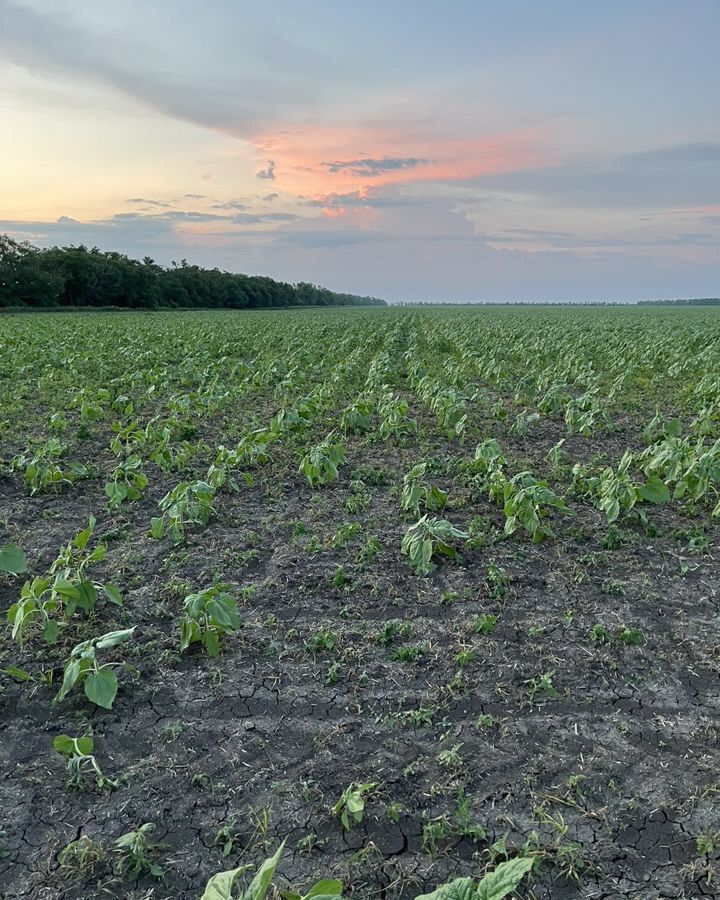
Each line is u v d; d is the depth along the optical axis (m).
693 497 7.02
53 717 3.79
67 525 6.61
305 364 17.12
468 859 2.85
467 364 18.28
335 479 7.94
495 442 7.80
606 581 5.29
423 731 3.64
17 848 2.94
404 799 3.18
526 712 3.79
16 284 63.50
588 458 9.21
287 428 9.51
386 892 2.71
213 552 5.93
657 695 3.95
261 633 4.61
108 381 14.82
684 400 13.29
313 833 2.98
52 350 19.09
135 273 78.19
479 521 6.42
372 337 24.95
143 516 6.86
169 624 4.73
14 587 5.32
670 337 26.08
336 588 5.23
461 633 4.55
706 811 3.08
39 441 9.54
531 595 5.12
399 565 5.61
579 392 14.26
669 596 5.15
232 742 3.57
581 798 3.16
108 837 2.98
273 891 2.70
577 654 4.35
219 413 11.79
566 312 79.69
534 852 2.83
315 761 3.43
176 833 3.01
